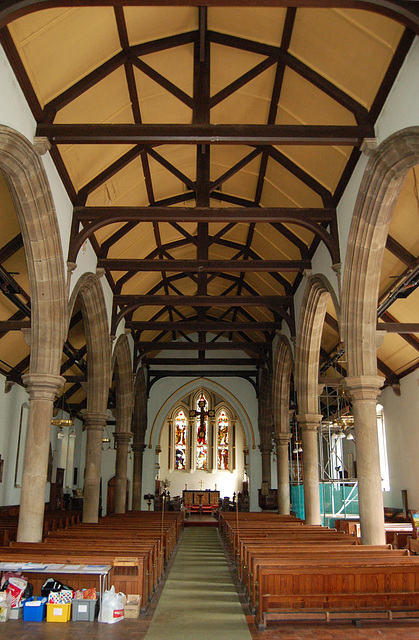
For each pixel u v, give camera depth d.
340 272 10.57
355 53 8.24
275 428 19.14
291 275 15.37
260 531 11.39
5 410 15.69
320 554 7.87
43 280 9.57
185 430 28.05
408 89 7.51
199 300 15.01
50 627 6.66
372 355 10.16
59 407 21.20
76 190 10.55
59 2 6.34
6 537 10.89
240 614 7.46
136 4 6.52
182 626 6.83
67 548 8.16
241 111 11.21
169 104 10.79
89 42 8.27
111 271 14.26
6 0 6.14
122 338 16.66
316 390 14.49
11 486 16.38
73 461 23.97
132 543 9.15
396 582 7.11
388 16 6.59
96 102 9.52
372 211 9.24
